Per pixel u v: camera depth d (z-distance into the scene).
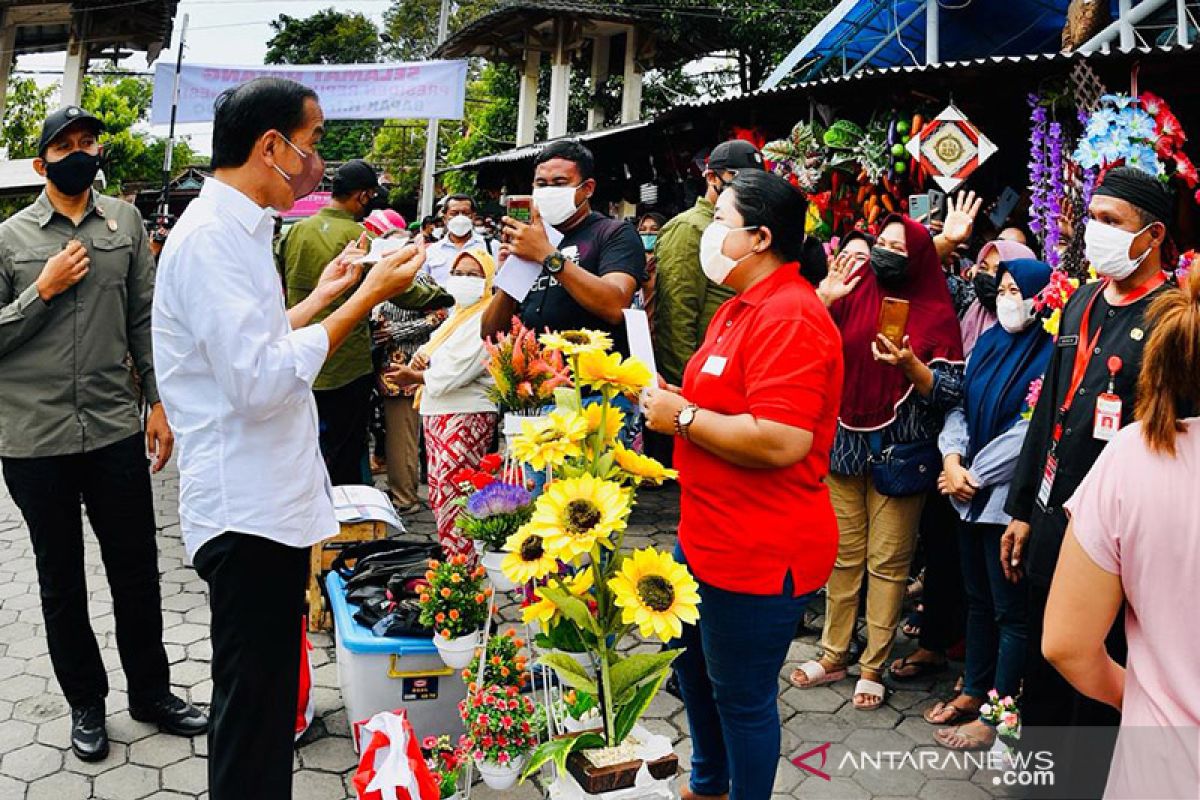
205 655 3.60
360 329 4.31
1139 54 4.15
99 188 3.12
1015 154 5.39
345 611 2.97
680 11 13.77
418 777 2.18
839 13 8.70
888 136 5.00
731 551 2.09
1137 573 1.35
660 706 3.29
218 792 2.09
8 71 15.66
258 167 2.04
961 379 3.19
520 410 2.74
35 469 2.79
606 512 1.88
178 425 2.10
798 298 2.08
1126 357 2.19
